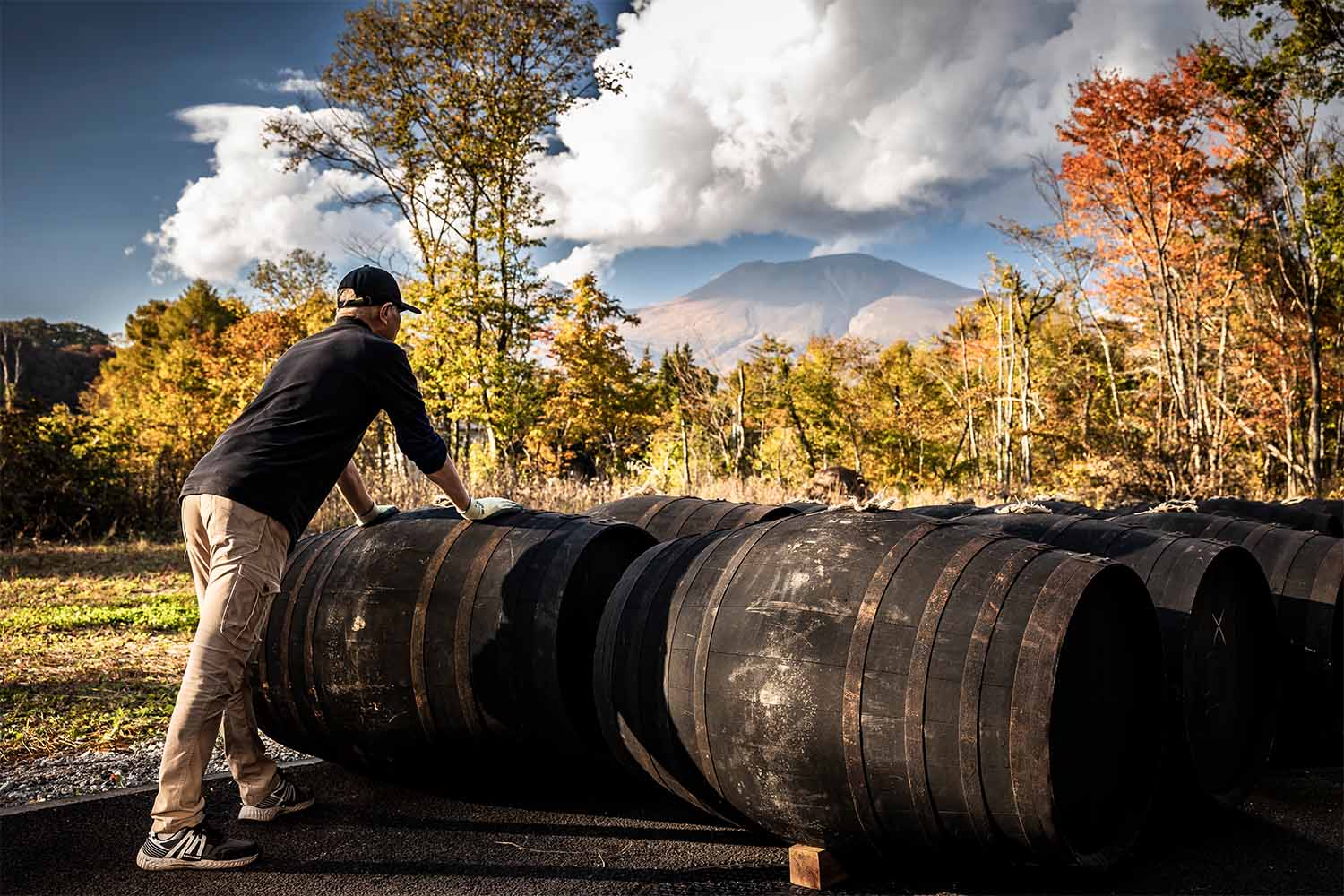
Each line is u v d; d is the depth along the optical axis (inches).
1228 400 1392.7
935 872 138.9
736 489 829.2
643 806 169.9
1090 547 177.5
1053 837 120.1
